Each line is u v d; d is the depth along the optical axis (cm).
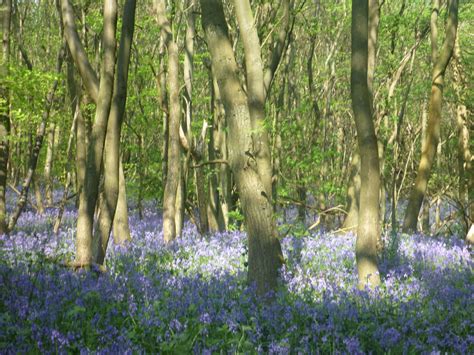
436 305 820
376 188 946
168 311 719
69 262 1023
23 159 2864
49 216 2181
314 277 947
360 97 944
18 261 1041
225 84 894
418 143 3177
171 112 1562
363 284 905
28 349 582
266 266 882
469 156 2230
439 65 1844
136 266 1091
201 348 608
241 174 891
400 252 1246
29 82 1516
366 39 941
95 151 1031
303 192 2158
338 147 2661
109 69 1035
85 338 627
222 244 1413
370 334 678
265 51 1888
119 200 1530
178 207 1730
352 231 1659
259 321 712
